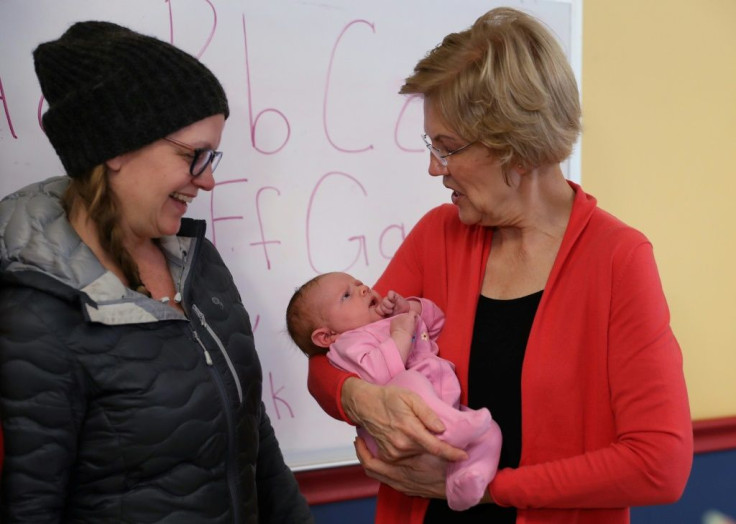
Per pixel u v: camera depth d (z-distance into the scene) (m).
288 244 1.50
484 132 0.94
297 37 1.47
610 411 0.95
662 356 0.90
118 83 0.90
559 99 0.95
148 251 1.07
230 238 1.45
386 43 1.55
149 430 0.93
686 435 0.89
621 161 1.81
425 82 0.98
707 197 1.92
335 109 1.52
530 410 0.99
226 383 1.03
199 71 0.96
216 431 1.01
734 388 1.97
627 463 0.89
